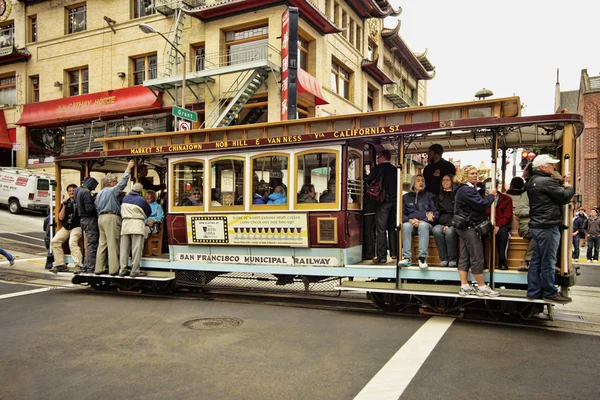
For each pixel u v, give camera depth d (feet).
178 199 28.37
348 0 80.69
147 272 28.76
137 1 76.74
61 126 84.69
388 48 104.01
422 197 23.03
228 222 26.53
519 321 21.44
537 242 19.38
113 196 29.35
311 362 15.80
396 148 27.37
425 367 15.19
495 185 20.68
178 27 69.77
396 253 23.41
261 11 62.54
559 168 23.13
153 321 21.84
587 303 25.76
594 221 51.37
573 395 12.92
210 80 65.92
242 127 26.16
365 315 22.91
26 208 73.15
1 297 28.45
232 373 14.85
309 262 24.72
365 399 12.75
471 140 25.88
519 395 12.94
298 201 24.76
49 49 84.74
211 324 21.13
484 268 21.22
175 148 27.96
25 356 16.70
